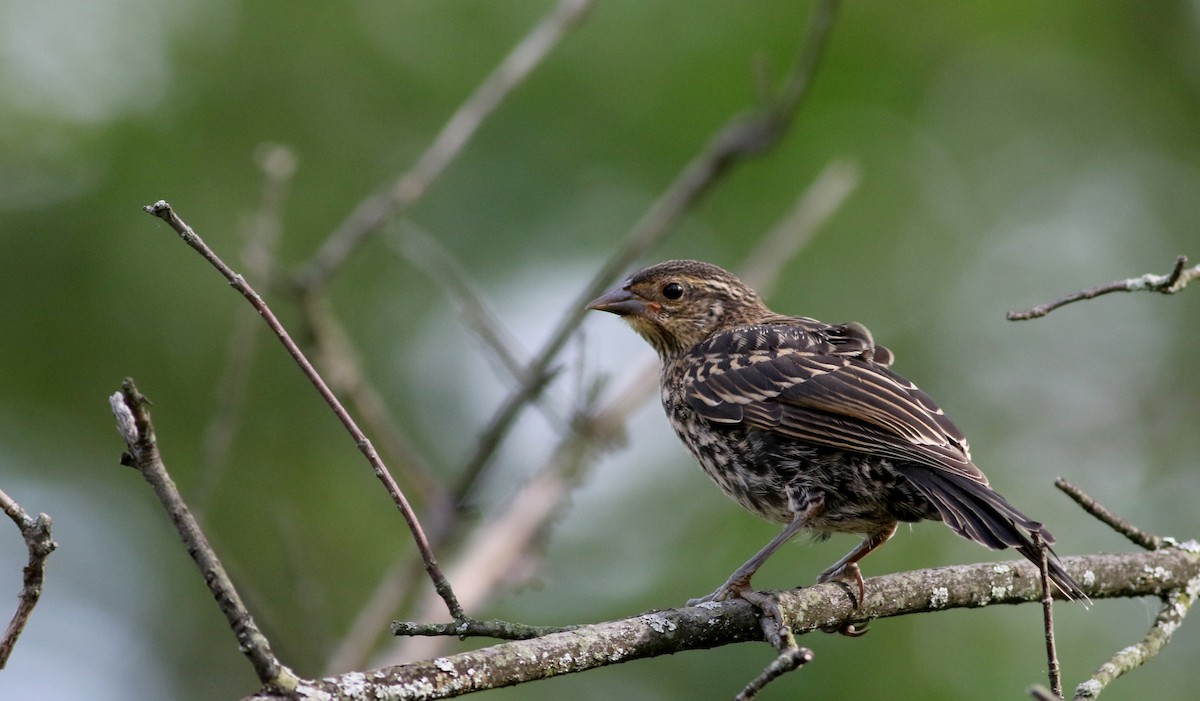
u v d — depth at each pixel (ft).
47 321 42.32
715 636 20.81
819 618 22.06
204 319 42.91
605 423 34.17
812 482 25.84
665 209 34.22
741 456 26.86
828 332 29.32
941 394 46.34
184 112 43.27
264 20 44.55
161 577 43.86
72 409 42.98
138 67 43.45
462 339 45.42
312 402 44.27
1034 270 47.73
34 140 41.57
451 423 45.06
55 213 42.16
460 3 45.21
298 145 43.86
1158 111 48.57
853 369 26.76
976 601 23.40
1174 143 48.49
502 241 43.45
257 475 43.34
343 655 30.53
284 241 42.93
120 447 43.27
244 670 43.68
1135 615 38.73
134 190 42.39
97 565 43.42
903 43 45.50
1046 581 18.95
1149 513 46.16
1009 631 38.32
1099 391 47.73
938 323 46.57
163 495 15.51
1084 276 48.19
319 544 43.19
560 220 43.57
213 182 42.98
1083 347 48.03
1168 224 48.29
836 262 45.83
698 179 34.58
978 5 45.52
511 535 32.55
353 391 33.27
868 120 45.06
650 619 20.22
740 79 43.01
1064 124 47.98
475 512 33.45
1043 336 47.32
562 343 33.73
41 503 43.29
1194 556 24.88
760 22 43.52
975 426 46.98
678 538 42.98
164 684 43.21
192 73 43.68
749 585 24.35
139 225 42.32
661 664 40.01
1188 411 47.24
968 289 46.85
